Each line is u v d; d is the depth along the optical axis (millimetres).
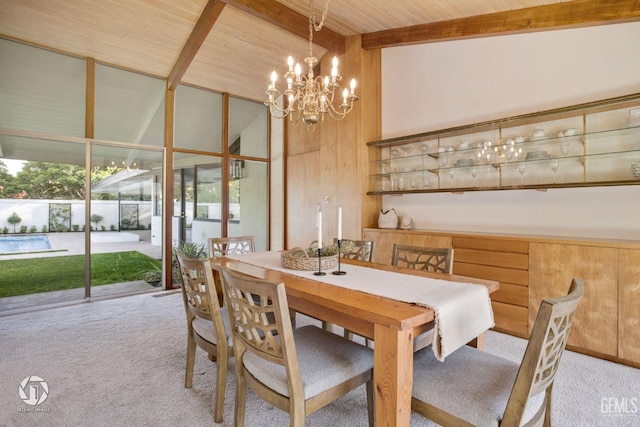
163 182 4582
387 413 1332
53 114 3795
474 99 3711
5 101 3547
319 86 2664
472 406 1223
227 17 3953
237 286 1460
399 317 1285
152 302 3984
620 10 2545
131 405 1942
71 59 3889
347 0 3418
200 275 1894
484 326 1635
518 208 3369
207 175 5117
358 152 4426
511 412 1139
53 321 3328
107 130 4152
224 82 5059
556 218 3119
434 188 4039
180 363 2465
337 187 4672
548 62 3170
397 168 4387
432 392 1323
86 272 4039
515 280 2914
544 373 1230
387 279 1903
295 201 5629
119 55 4047
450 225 3904
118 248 4270
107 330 3096
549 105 3170
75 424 1773
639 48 2691
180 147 4805
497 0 2969
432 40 3705
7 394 2049
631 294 2365
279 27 3781
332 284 1792
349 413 1857
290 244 5715
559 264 2680
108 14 3516
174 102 4738
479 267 3146
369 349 1661
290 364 1310
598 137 2895
